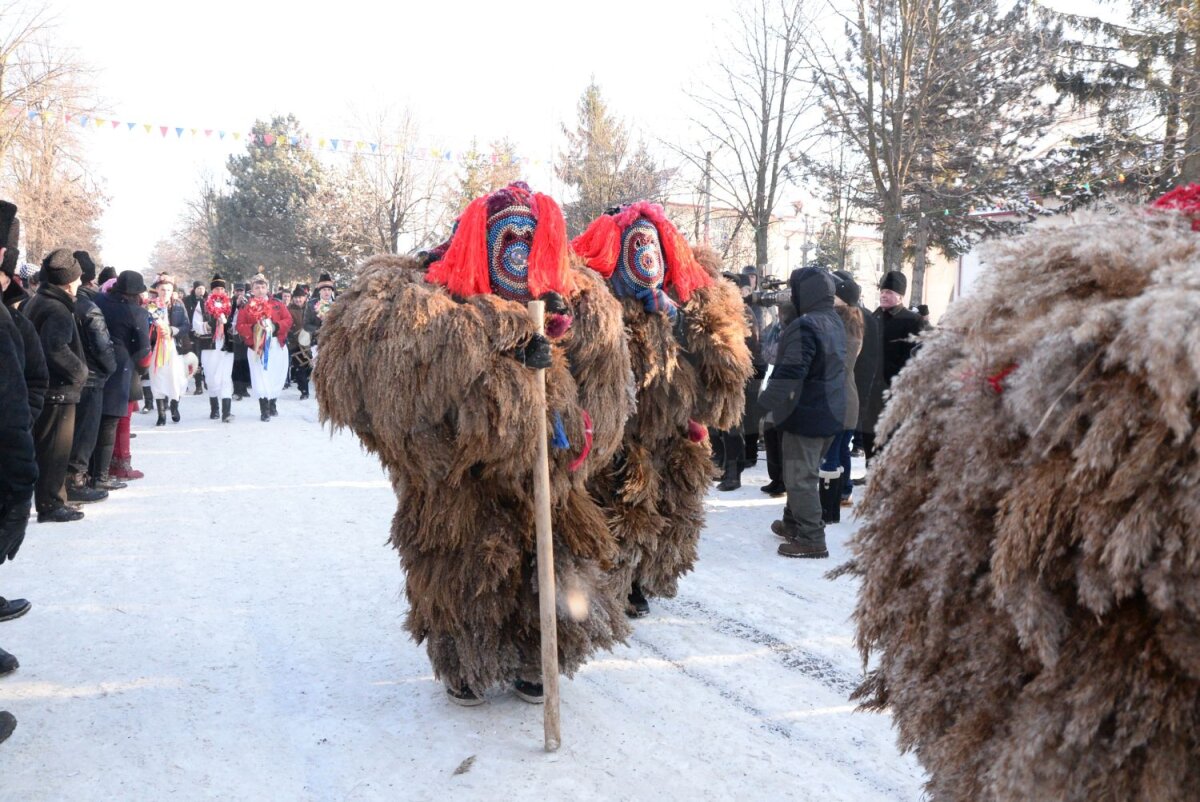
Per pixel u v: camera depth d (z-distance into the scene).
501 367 2.98
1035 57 19.64
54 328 6.23
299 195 43.97
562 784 2.96
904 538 1.90
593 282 3.51
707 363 4.30
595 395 3.40
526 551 3.34
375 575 5.28
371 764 3.10
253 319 12.28
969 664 1.70
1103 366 1.49
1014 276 1.71
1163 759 1.43
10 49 27.09
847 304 6.63
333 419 3.23
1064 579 1.56
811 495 5.71
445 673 3.44
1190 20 15.39
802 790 2.95
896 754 3.20
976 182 20.38
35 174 31.52
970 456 1.70
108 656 4.04
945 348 1.90
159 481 8.05
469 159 27.83
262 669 3.92
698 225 25.20
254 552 5.75
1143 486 1.42
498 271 3.22
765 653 4.15
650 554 4.32
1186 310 1.36
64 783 2.97
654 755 3.17
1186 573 1.40
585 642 3.40
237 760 3.13
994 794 1.56
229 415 12.39
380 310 3.07
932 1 18.34
